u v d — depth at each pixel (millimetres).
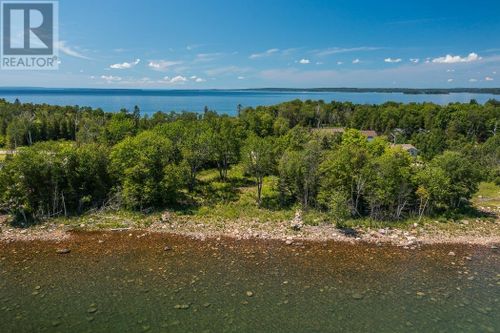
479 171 51625
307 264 34094
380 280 31297
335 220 43875
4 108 146750
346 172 48094
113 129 84812
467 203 53875
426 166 51750
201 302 26828
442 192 46312
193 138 59375
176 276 30891
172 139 65750
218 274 31516
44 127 121812
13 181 42875
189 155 55406
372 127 158125
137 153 47906
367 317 25594
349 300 27844
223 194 55906
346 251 37344
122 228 41781
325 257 35750
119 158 48875
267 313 25656
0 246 36188
